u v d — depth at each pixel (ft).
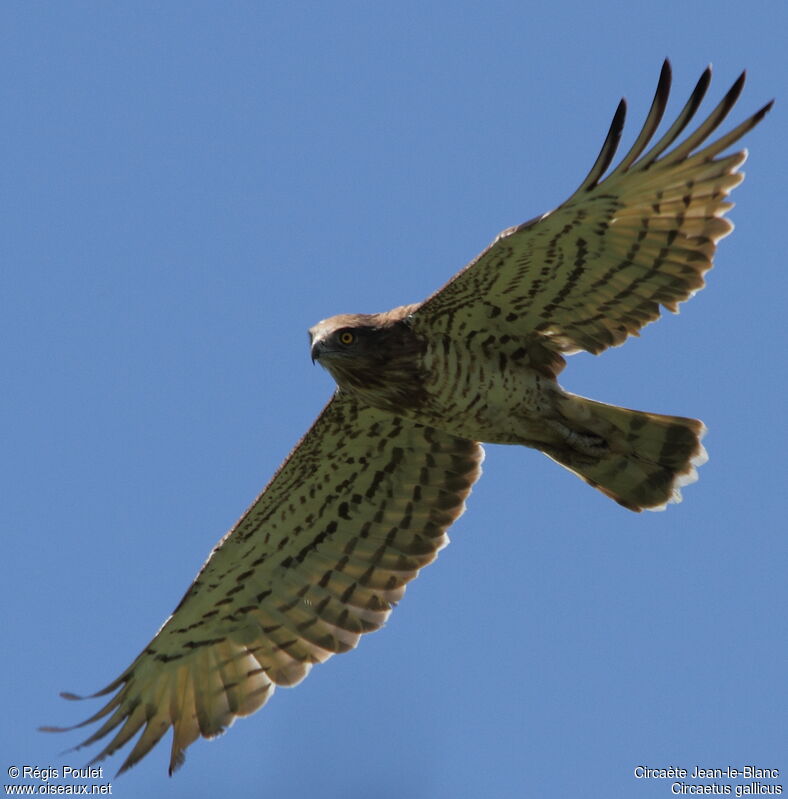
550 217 50.67
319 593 61.98
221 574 61.16
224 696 60.54
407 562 61.93
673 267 53.21
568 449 57.62
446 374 56.13
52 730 57.72
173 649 60.39
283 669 61.16
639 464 57.47
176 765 58.90
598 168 49.67
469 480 61.21
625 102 49.01
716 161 51.21
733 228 52.37
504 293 54.13
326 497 61.82
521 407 56.59
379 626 61.57
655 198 51.70
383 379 56.13
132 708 59.36
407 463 61.11
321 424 59.52
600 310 54.85
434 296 54.24
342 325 56.03
